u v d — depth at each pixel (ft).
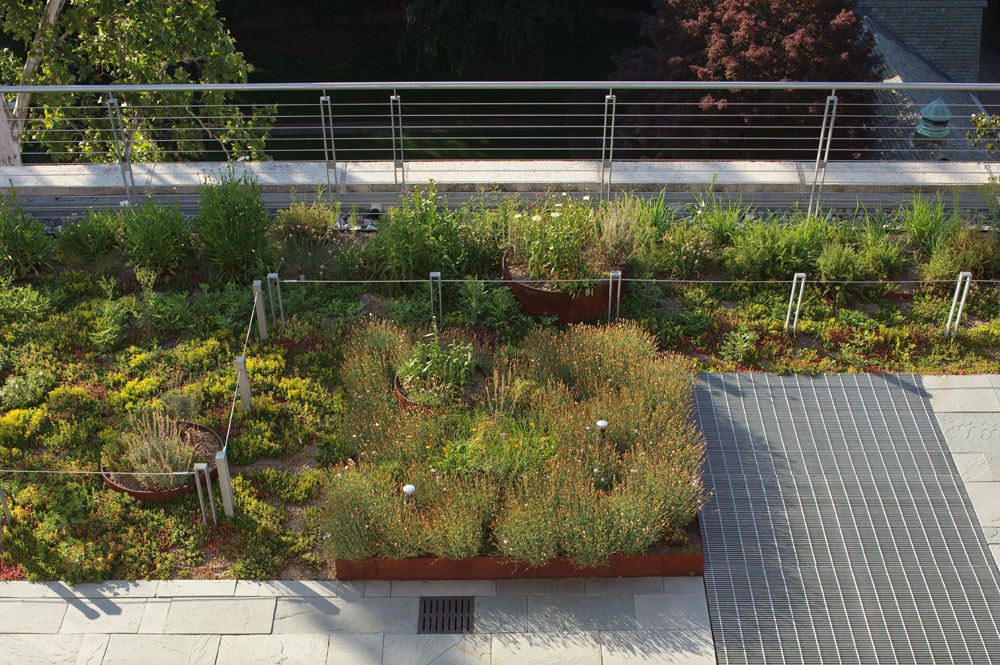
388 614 18.62
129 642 17.98
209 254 26.61
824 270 26.37
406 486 19.11
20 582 18.97
